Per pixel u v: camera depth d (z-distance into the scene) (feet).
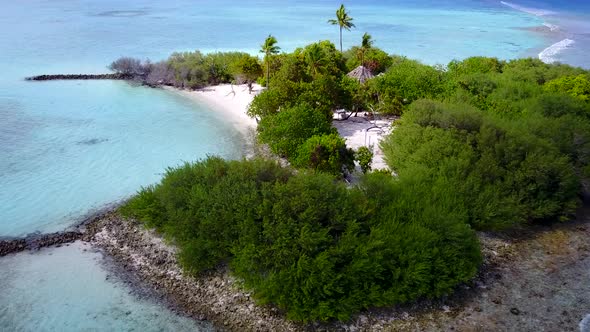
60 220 113.50
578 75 202.28
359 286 86.12
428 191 107.96
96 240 106.11
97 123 184.24
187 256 93.35
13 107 199.31
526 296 89.56
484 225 109.40
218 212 98.37
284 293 84.23
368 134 171.01
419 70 198.90
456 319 83.66
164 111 203.21
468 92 179.01
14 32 379.35
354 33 419.13
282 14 564.71
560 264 99.81
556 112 158.10
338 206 95.09
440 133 132.98
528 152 123.34
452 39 392.47
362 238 90.68
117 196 125.49
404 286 85.76
